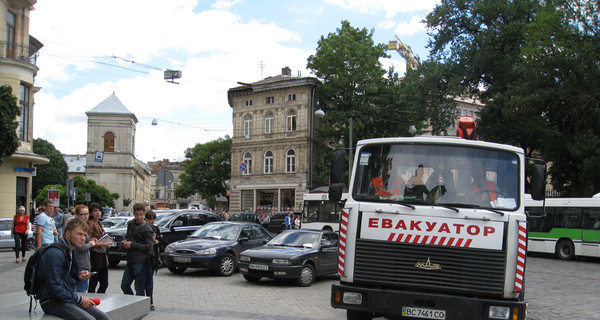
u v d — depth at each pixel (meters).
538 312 11.22
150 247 9.92
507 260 7.05
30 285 5.87
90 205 9.62
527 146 37.44
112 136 93.69
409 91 38.72
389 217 7.36
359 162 7.95
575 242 25.77
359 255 7.35
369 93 50.47
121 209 92.00
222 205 79.62
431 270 7.11
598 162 31.17
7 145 22.22
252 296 12.46
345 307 7.20
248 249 16.50
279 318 9.70
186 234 19.33
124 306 7.38
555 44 30.75
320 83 54.16
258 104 58.78
